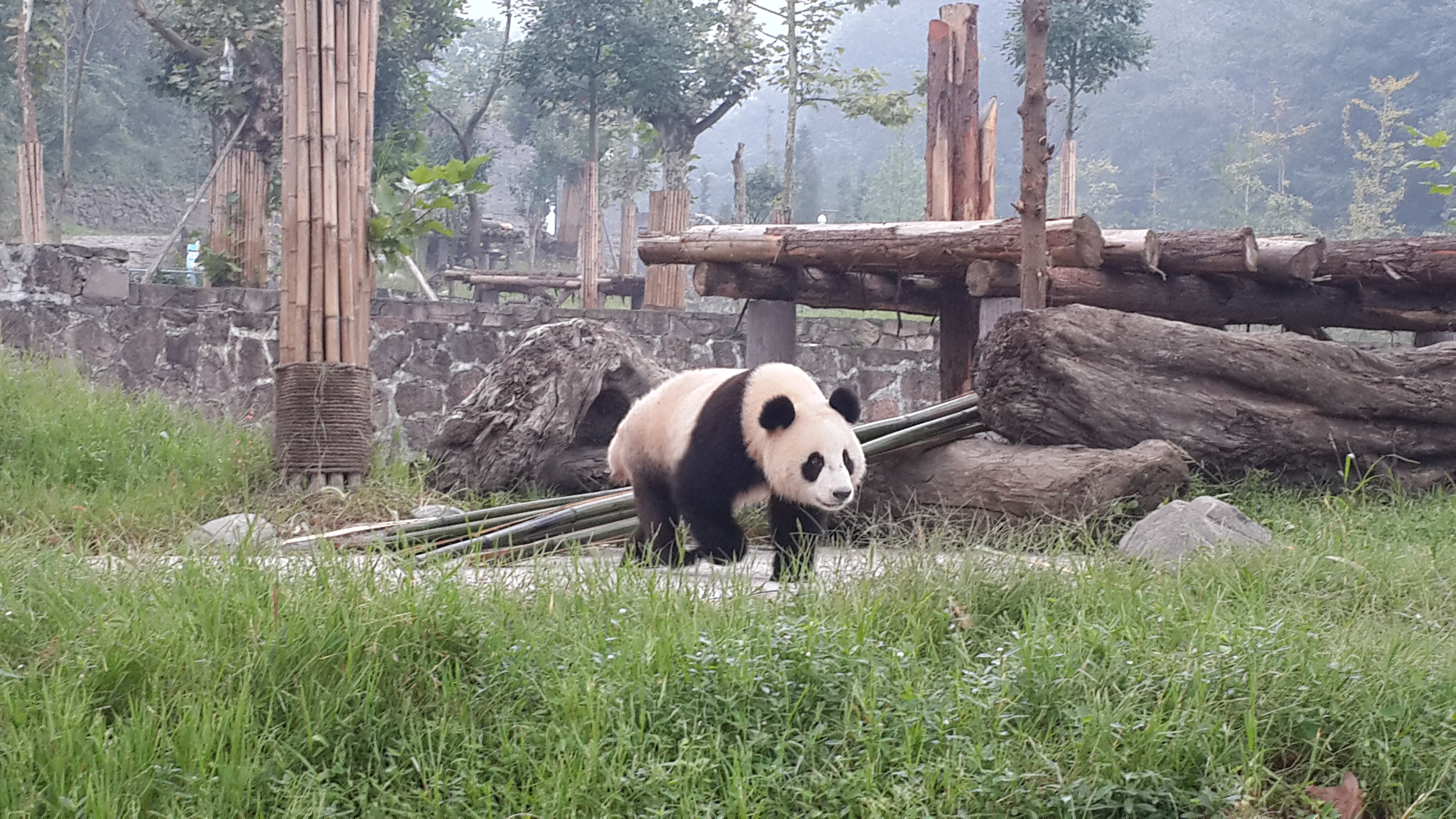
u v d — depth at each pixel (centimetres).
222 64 1758
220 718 337
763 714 359
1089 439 727
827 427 575
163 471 801
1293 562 526
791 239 939
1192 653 379
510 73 2605
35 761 315
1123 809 317
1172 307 868
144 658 365
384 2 2184
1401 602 488
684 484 602
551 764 331
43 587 432
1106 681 369
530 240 4041
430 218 914
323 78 801
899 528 726
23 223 1836
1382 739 347
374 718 354
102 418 843
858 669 376
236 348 1240
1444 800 329
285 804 320
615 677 370
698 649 384
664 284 1541
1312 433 755
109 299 1209
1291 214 5522
